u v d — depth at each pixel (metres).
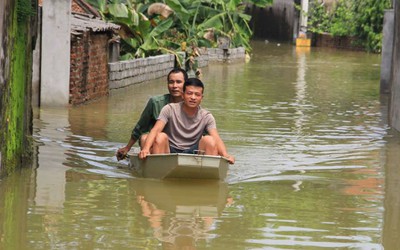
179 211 10.64
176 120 12.71
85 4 25.06
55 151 14.45
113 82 24.30
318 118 20.28
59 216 10.16
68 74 20.22
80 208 10.58
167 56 29.64
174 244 9.14
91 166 13.34
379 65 39.81
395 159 14.70
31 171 12.70
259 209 10.85
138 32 28.12
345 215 10.64
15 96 12.38
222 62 38.09
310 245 9.27
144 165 12.60
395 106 18.70
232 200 11.32
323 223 10.23
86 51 21.44
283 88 27.69
